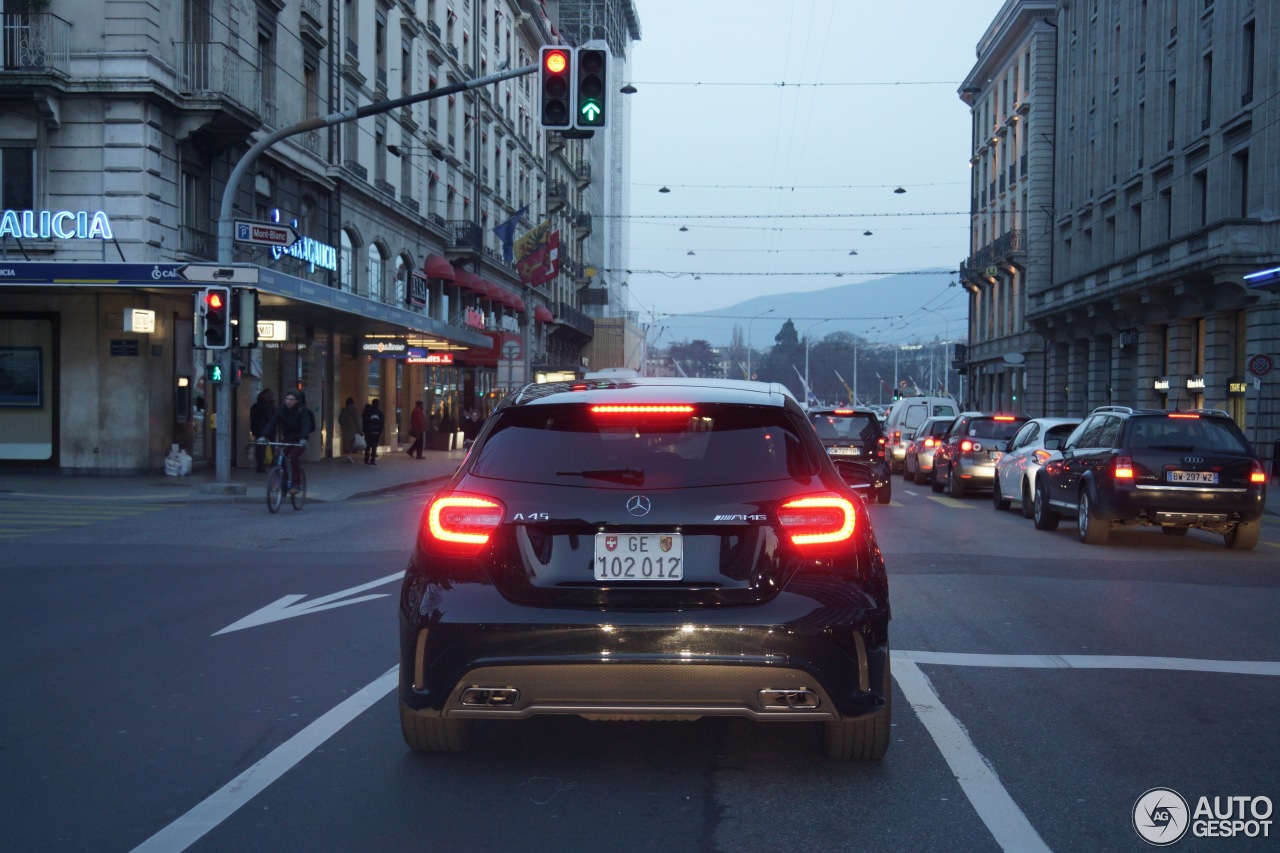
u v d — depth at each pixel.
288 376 31.25
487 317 53.03
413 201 40.59
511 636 4.32
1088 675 6.69
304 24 30.53
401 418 42.66
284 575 10.73
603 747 5.21
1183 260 34.62
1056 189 53.50
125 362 23.33
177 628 8.05
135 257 22.62
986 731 5.48
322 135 32.47
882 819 4.27
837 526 4.47
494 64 53.72
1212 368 34.25
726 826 4.20
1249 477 13.51
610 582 4.37
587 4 93.56
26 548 12.88
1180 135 37.94
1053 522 16.02
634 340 97.00
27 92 22.02
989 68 63.88
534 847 3.98
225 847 3.98
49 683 6.43
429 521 4.57
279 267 28.73
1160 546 14.26
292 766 4.89
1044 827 4.21
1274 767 4.95
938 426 28.12
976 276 64.75
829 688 4.34
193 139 24.62
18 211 22.47
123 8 22.47
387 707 5.88
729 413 4.71
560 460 4.58
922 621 8.44
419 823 4.21
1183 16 37.75
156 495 19.73
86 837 4.07
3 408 23.77
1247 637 7.94
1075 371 49.50
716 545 4.39
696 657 4.26
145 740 5.29
